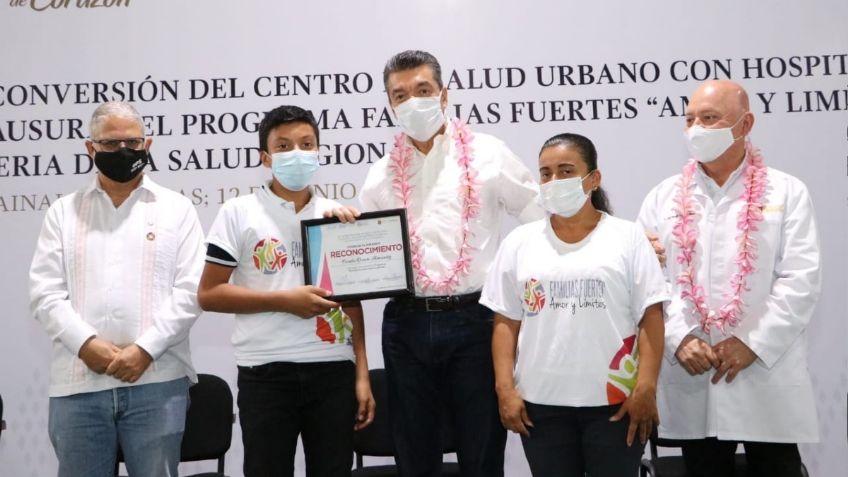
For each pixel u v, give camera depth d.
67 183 3.79
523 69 3.78
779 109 3.74
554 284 2.34
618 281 2.31
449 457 3.67
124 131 2.58
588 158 2.39
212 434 3.17
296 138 2.51
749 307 2.61
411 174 2.62
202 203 3.77
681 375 2.76
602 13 3.79
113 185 2.68
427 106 2.51
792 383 2.59
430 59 2.57
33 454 3.67
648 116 3.76
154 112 3.80
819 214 3.70
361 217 2.50
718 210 2.71
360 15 3.82
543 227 2.46
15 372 3.70
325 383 2.46
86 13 3.85
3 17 3.85
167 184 3.78
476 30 3.80
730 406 2.62
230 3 3.84
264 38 3.82
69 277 2.59
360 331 2.61
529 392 2.34
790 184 2.68
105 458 2.54
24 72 3.83
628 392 2.28
